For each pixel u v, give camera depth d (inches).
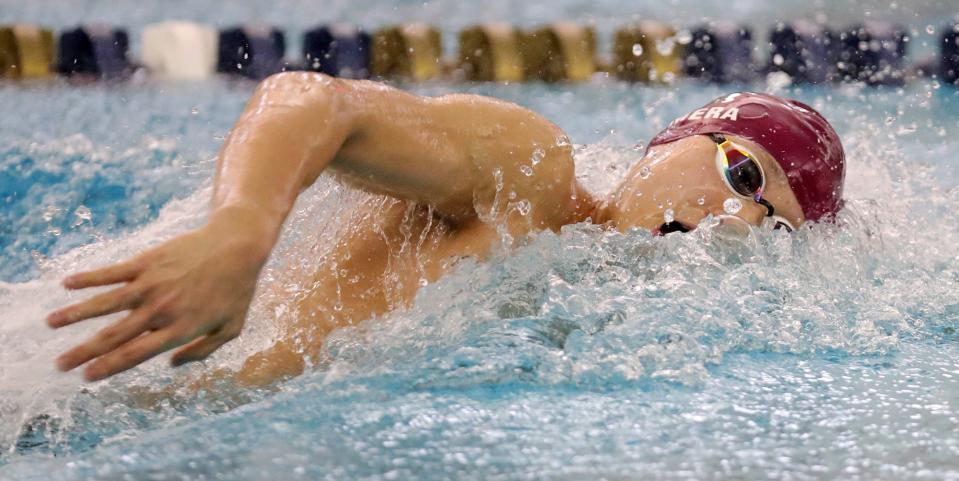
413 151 145.0
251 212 111.5
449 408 130.0
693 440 119.3
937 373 152.9
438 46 706.2
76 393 142.5
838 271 205.6
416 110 148.2
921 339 178.4
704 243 192.1
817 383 146.1
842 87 637.3
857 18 788.0
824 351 166.6
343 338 159.6
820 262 205.9
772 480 106.0
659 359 153.9
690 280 186.2
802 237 205.2
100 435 128.3
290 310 163.3
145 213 315.0
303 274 171.9
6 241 284.5
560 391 139.4
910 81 644.7
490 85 647.1
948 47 699.4
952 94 603.2
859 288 203.5
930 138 490.3
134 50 685.3
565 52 689.0
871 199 281.7
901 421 127.3
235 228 109.4
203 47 680.4
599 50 727.1
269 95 127.7
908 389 142.7
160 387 145.5
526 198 170.4
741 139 199.0
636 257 187.2
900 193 323.0
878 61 685.9
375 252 170.1
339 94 131.8
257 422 125.6
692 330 168.2
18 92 572.1
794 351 165.9
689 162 195.8
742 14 839.7
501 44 692.7
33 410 136.9
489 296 167.9
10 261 269.6
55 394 141.9
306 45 700.7
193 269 105.3
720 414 129.6
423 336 160.1
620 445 116.4
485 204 164.9
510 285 171.9
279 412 129.9
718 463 111.0
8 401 139.8
